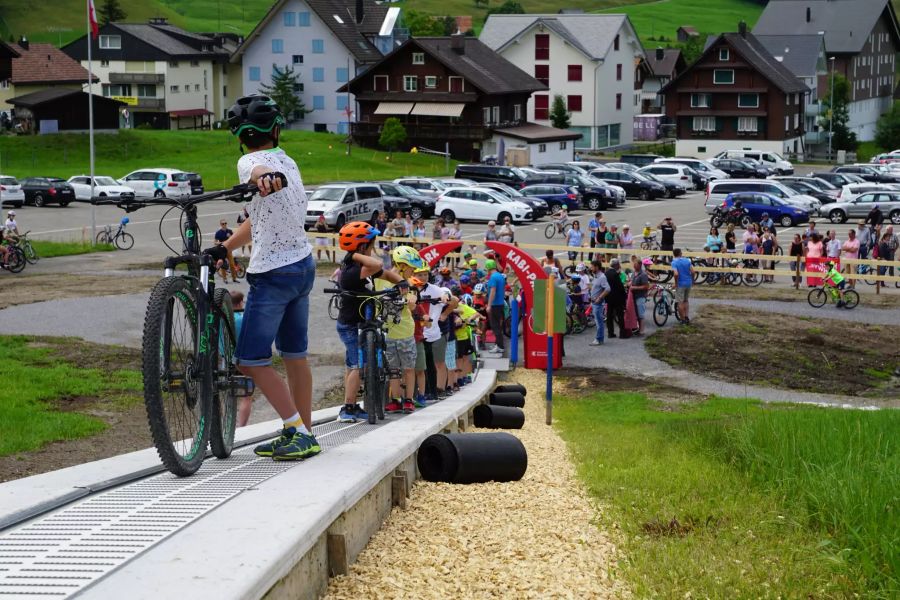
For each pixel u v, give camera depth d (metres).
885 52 144.00
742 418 13.35
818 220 57.47
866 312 31.00
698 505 7.64
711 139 103.50
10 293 29.64
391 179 73.38
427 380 12.52
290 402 6.04
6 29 160.38
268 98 5.71
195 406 5.55
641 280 28.08
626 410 19.22
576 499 7.83
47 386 17.09
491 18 110.50
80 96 87.12
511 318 26.70
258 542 4.11
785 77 105.19
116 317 25.77
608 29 108.38
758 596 5.48
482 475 8.06
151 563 3.82
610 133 110.31
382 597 4.83
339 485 5.20
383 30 106.00
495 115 88.69
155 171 59.12
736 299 33.41
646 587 5.50
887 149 119.31
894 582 5.52
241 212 55.22
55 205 59.25
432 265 24.25
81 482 5.40
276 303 5.78
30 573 3.71
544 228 53.50
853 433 9.66
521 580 5.43
